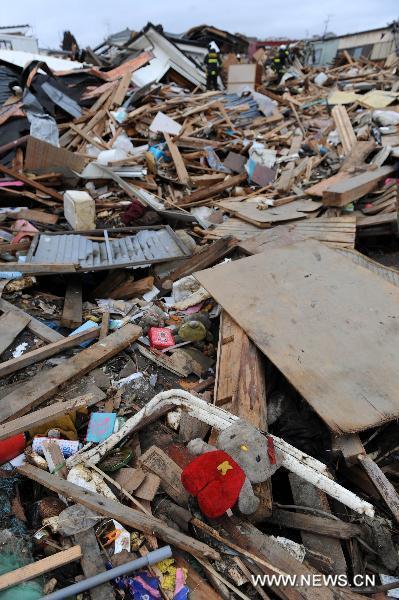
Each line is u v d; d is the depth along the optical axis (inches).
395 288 163.3
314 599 87.2
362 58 840.3
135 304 200.5
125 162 334.3
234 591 88.7
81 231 243.9
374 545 101.7
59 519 97.8
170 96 504.4
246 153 393.7
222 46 839.1
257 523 108.7
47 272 195.0
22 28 759.1
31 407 132.0
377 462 122.3
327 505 110.5
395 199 275.7
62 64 495.2
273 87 653.9
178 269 223.3
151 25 551.5
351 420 116.6
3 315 174.4
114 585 87.4
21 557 92.4
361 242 274.1
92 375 148.9
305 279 175.5
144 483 108.0
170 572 90.5
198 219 277.4
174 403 129.2
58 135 360.8
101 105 421.7
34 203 297.6
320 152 378.3
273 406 138.1
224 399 134.1
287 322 154.4
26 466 111.3
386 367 131.7
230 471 96.6
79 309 192.4
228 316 168.1
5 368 146.2
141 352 161.8
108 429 126.8
